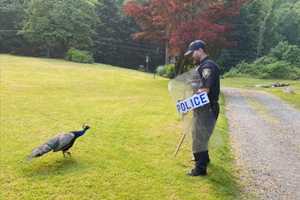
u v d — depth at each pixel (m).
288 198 6.20
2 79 20.41
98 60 57.56
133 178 6.34
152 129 9.80
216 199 5.77
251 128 11.67
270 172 7.39
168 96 17.22
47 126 9.69
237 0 23.50
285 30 63.28
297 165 7.98
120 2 57.97
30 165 6.70
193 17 23.28
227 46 23.72
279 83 35.44
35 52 51.38
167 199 5.67
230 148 8.93
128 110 12.65
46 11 48.62
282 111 16.33
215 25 22.41
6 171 6.39
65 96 15.53
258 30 58.09
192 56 6.41
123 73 31.78
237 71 48.88
